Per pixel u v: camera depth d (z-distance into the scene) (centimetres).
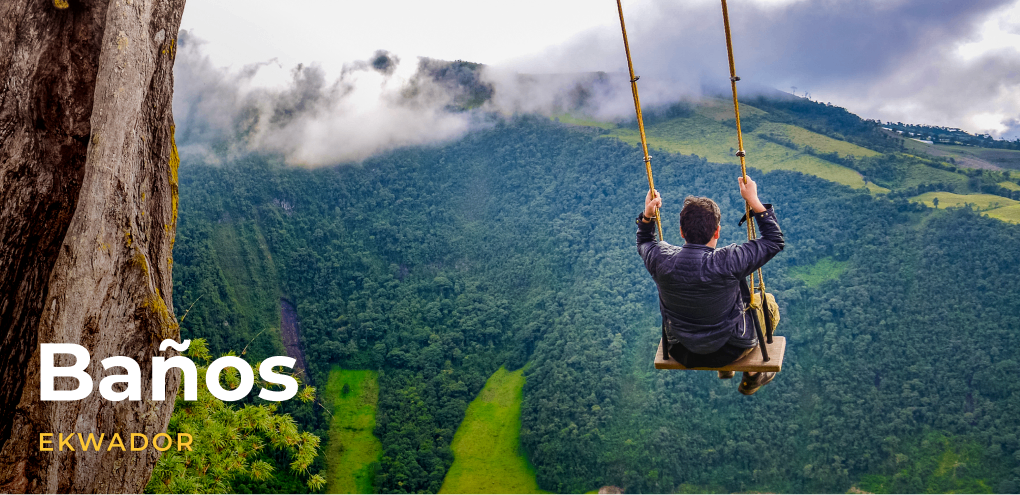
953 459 8956
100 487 336
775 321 431
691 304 376
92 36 338
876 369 10475
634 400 10219
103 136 329
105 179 327
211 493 987
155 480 838
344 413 10794
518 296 14238
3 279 308
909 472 8962
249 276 13975
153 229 379
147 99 369
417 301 14338
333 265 15025
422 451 9506
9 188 312
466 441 10125
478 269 15600
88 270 319
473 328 12838
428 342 12738
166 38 379
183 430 997
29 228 317
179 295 12194
